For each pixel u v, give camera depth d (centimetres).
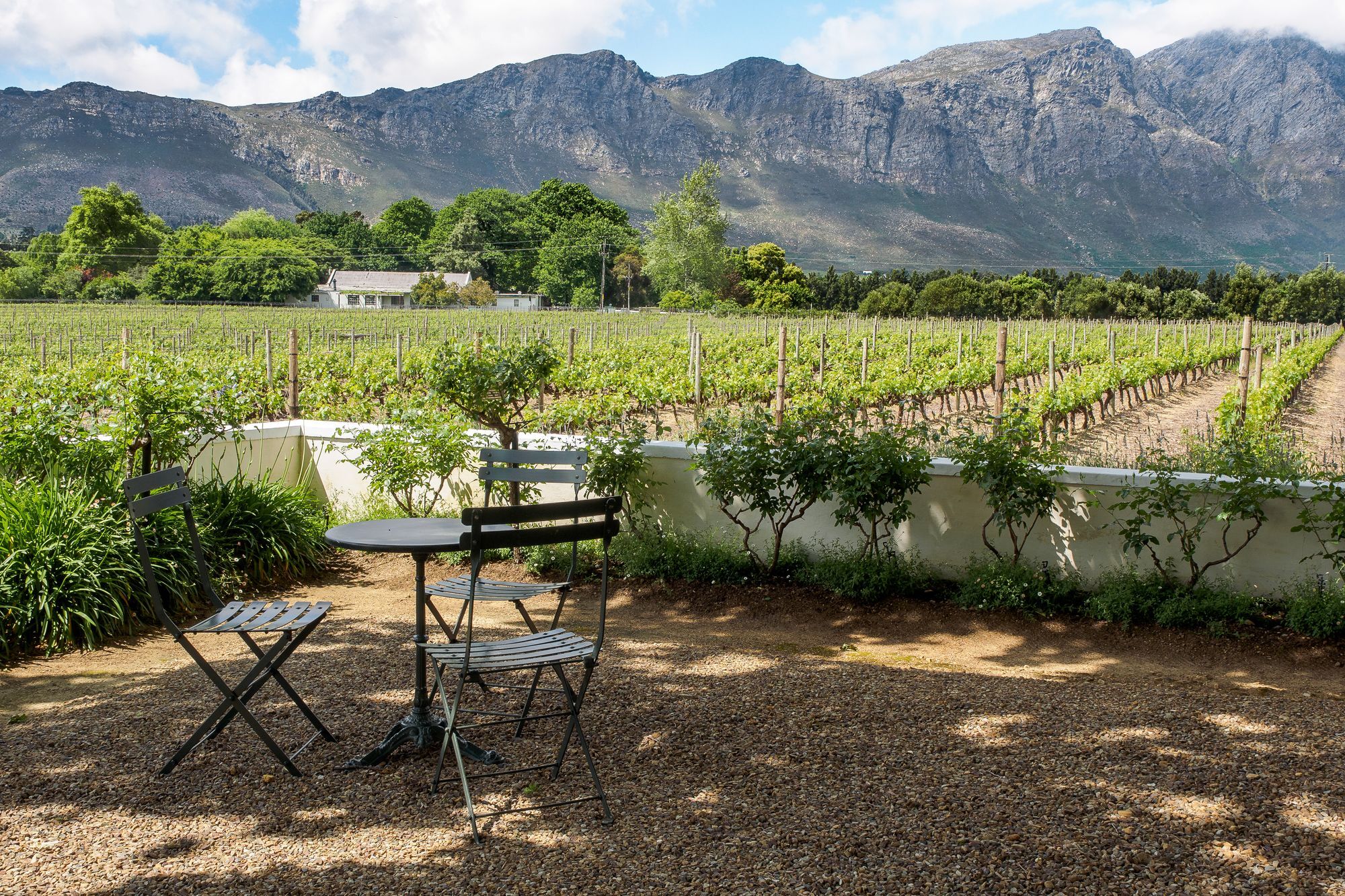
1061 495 586
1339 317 6500
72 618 492
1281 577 546
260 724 327
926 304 6825
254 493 663
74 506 538
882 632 553
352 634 504
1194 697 401
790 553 647
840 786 300
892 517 600
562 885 246
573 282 9138
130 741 342
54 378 720
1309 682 458
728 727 355
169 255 8006
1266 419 1147
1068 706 379
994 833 267
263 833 275
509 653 311
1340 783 297
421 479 716
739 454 620
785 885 243
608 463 652
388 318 5638
